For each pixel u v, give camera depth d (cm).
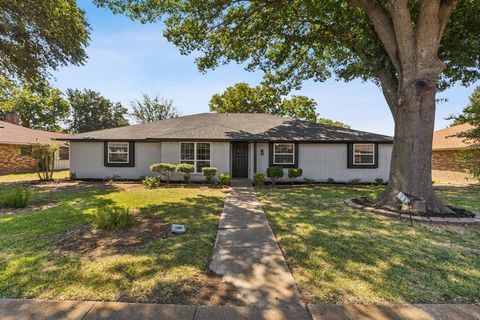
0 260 343
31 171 1806
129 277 300
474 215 591
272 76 1352
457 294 267
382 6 721
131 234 459
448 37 880
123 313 231
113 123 4044
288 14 1019
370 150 1301
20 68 1145
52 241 418
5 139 1714
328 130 1414
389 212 618
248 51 1159
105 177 1347
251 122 1545
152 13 906
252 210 668
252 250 389
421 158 657
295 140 1262
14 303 246
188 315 229
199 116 1683
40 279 293
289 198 850
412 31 657
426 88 645
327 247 402
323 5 820
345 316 229
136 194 898
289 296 262
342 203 762
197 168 1284
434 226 523
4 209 650
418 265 338
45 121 3450
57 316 226
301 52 1244
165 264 336
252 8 941
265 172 1315
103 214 502
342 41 1013
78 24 1141
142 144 1353
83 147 1349
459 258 362
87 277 298
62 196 848
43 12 986
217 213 631
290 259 356
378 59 828
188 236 452
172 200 790
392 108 793
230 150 1330
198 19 923
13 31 1013
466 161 1256
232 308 241
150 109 3297
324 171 1309
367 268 329
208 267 330
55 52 1136
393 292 270
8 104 2044
